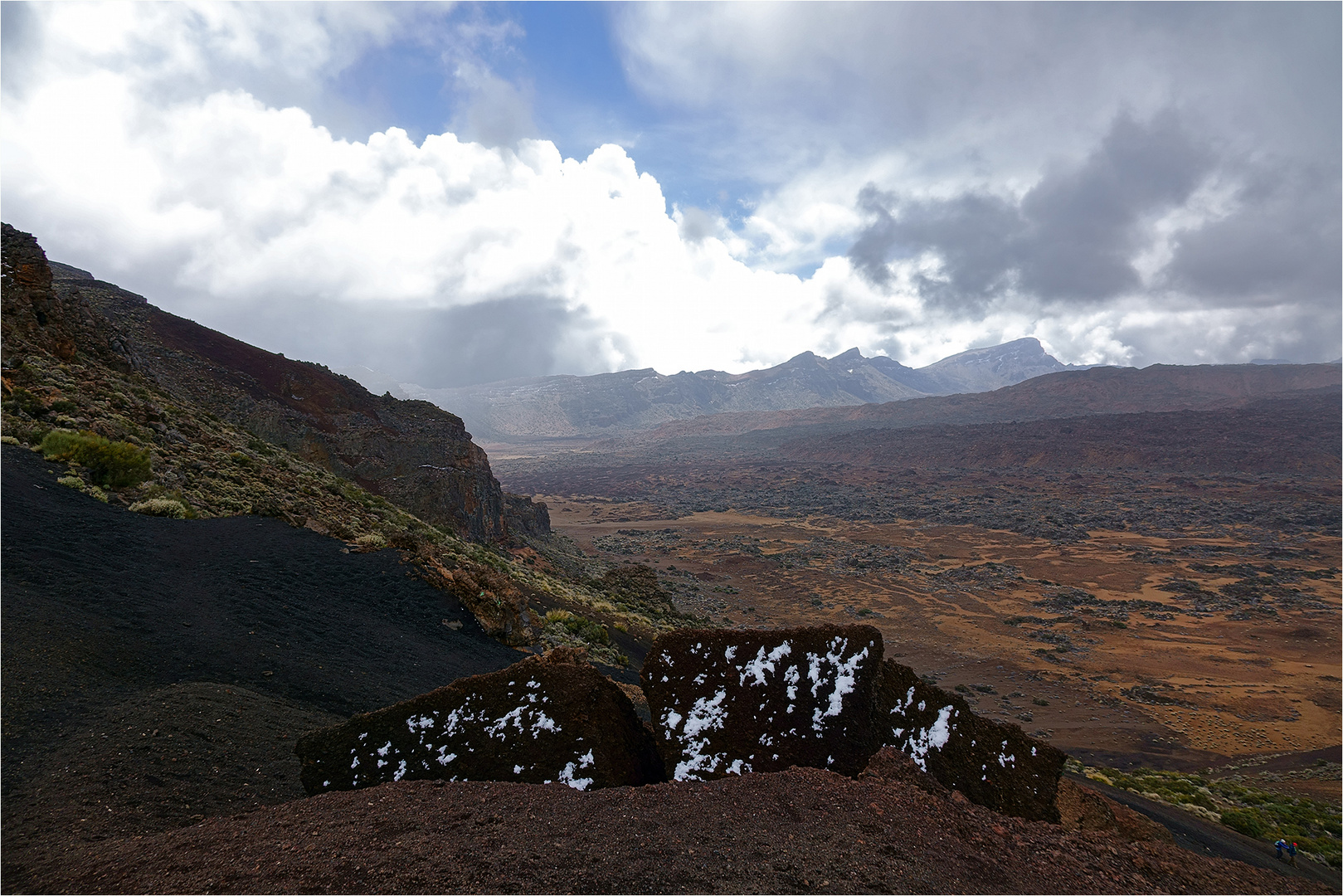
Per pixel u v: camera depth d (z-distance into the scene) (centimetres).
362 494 4334
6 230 3400
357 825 605
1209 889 639
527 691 791
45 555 1448
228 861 540
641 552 16388
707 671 837
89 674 1055
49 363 2977
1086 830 735
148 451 2353
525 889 496
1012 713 6494
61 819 667
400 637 1795
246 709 1088
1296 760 5403
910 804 658
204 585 1634
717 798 659
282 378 6719
